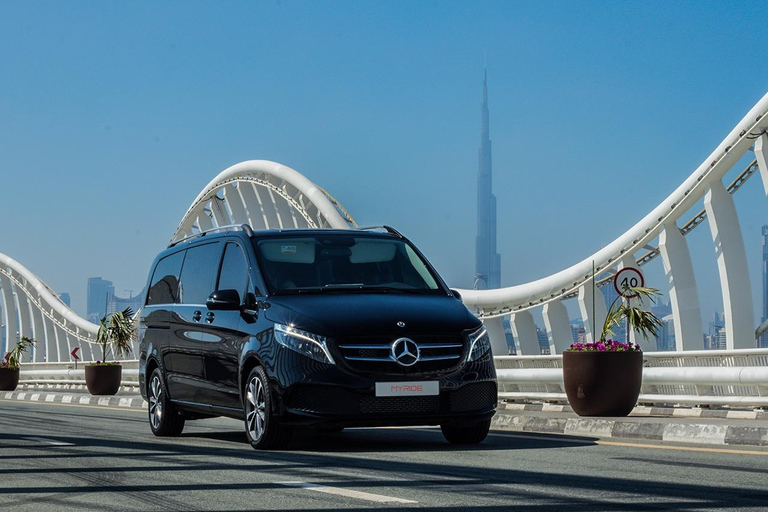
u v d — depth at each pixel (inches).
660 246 1029.2
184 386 450.6
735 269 904.9
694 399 594.6
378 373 359.9
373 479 279.9
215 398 420.2
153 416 484.7
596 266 1137.4
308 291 395.5
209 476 293.7
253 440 383.9
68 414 697.0
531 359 777.6
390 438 434.6
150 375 494.0
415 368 362.3
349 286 400.2
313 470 303.9
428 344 366.9
